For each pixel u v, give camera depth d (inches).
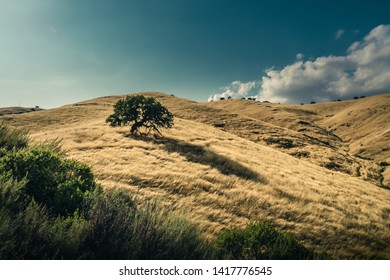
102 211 202.2
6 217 163.3
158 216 216.7
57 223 188.4
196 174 918.4
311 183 1129.4
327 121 4266.7
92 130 1635.1
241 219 633.6
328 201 892.6
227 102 5969.5
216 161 1156.5
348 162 2176.4
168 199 670.5
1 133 385.7
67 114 2770.7
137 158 1026.1
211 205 683.4
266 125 3186.5
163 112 1605.6
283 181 1031.6
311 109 5369.1
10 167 266.5
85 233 184.7
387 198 1240.8
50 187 267.1
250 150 1668.3
